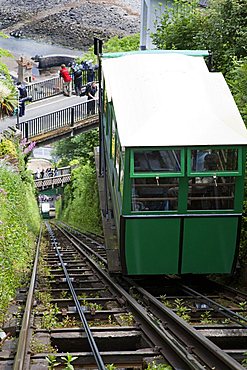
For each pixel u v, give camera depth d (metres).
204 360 6.18
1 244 12.23
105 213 15.25
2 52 22.48
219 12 16.62
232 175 10.51
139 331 7.65
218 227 10.78
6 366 6.18
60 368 6.43
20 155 23.88
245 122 11.97
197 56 13.48
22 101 25.42
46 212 53.44
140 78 11.89
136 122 10.82
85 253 17.67
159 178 10.55
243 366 5.68
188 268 10.98
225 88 11.66
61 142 46.97
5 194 17.34
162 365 6.09
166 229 10.78
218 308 8.99
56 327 7.98
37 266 13.81
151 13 27.83
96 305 9.66
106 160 15.78
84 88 30.23
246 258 11.48
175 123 10.70
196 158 10.52
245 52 15.94
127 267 10.96
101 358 6.25
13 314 8.55
